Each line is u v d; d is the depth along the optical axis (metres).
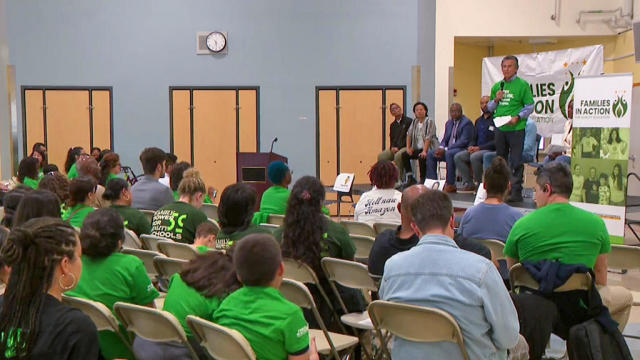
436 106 12.88
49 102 13.30
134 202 5.89
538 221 3.41
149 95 13.41
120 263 2.94
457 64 14.73
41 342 1.76
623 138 6.56
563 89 10.72
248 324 2.42
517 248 3.51
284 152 13.55
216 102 13.48
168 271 3.78
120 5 13.28
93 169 6.16
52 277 1.83
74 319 1.79
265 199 5.75
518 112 7.73
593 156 6.86
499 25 12.82
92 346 1.80
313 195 3.74
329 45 13.41
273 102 13.50
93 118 13.41
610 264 4.29
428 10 13.19
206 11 13.35
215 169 13.56
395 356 2.65
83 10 13.26
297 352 2.42
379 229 5.09
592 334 3.11
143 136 13.47
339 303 3.80
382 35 13.39
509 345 2.46
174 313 2.73
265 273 2.44
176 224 4.62
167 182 8.85
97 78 13.37
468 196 8.85
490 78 11.63
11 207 4.70
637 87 11.87
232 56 13.43
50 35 13.23
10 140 13.05
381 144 13.51
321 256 3.71
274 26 13.41
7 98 12.95
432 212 2.53
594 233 3.35
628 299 3.61
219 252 2.85
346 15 13.38
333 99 13.47
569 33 12.76
